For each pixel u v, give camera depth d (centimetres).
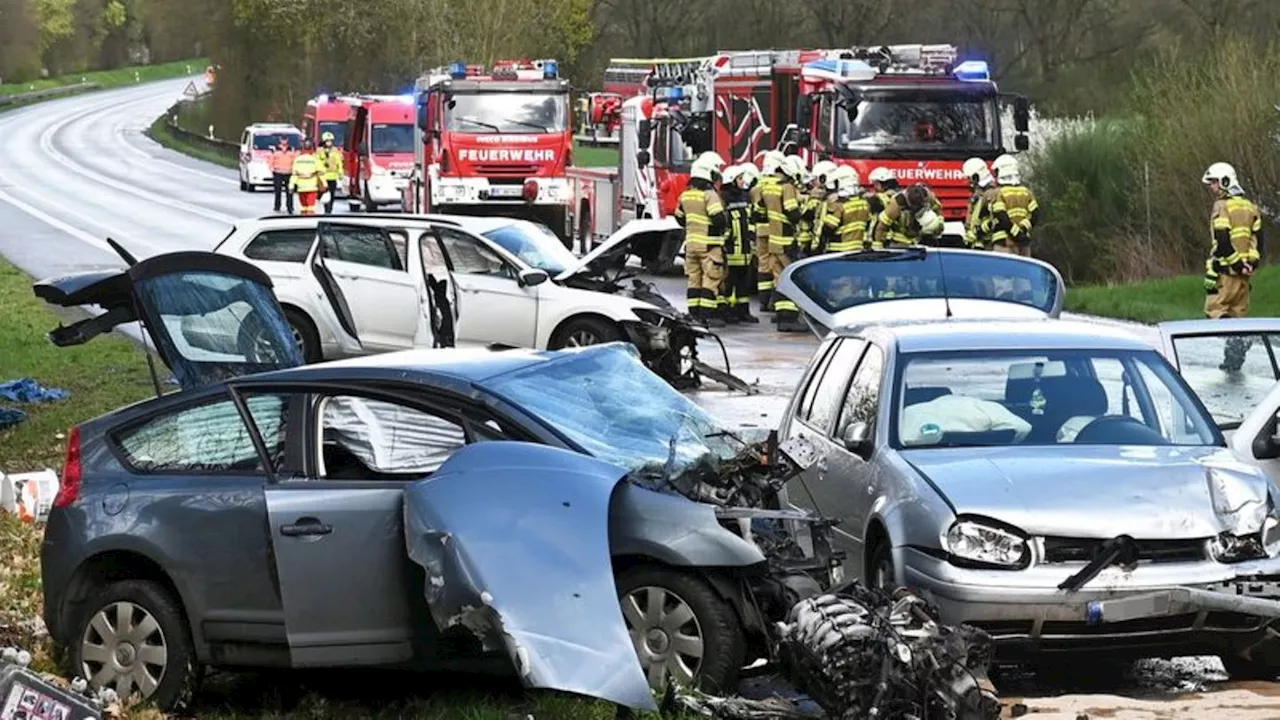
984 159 6881
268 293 2697
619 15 18338
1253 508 1970
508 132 9119
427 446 1925
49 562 1977
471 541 1720
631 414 2014
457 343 4725
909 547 1995
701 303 6053
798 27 16612
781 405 4334
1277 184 7388
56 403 4394
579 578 1698
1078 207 7919
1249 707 1850
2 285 7600
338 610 1875
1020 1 14125
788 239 6275
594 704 1838
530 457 1798
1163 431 2189
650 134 8088
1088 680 2069
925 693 1642
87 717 1598
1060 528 1931
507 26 17250
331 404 1961
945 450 2141
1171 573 1919
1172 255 7694
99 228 10838
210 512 1919
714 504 1900
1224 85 7488
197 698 2019
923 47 7100
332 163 12156
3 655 1747
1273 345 2538
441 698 1934
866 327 2480
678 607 1844
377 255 4738
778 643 1773
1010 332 2327
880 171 6072
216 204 13288
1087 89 13088
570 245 9200
